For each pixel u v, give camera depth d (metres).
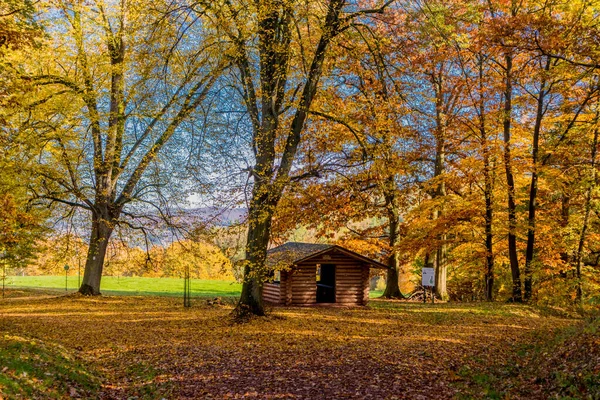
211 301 23.41
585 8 18.44
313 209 23.05
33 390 7.23
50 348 10.14
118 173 25.53
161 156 24.30
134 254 26.89
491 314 19.73
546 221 24.09
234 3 15.73
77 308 20.56
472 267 32.44
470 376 9.35
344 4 16.75
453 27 21.39
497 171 23.89
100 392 8.62
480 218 25.48
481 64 24.38
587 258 27.75
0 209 15.00
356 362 10.72
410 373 9.70
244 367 10.38
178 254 25.03
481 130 24.39
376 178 21.19
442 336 14.43
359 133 18.59
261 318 16.77
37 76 20.78
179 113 21.27
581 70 20.53
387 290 28.91
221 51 15.72
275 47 15.93
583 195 25.42
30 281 36.72
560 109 23.38
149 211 25.31
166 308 21.12
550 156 23.88
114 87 24.56
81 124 22.38
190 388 8.91
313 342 13.25
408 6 16.97
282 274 22.50
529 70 22.39
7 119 16.39
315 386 8.91
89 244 25.73
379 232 31.80
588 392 6.90
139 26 16.38
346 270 23.11
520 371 9.39
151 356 11.45
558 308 22.66
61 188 24.23
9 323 15.66
